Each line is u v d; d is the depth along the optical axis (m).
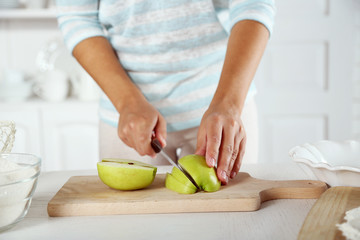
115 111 1.00
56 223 0.63
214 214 0.65
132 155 1.01
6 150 0.72
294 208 0.67
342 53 2.05
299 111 2.11
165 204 0.66
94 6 1.00
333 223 0.55
